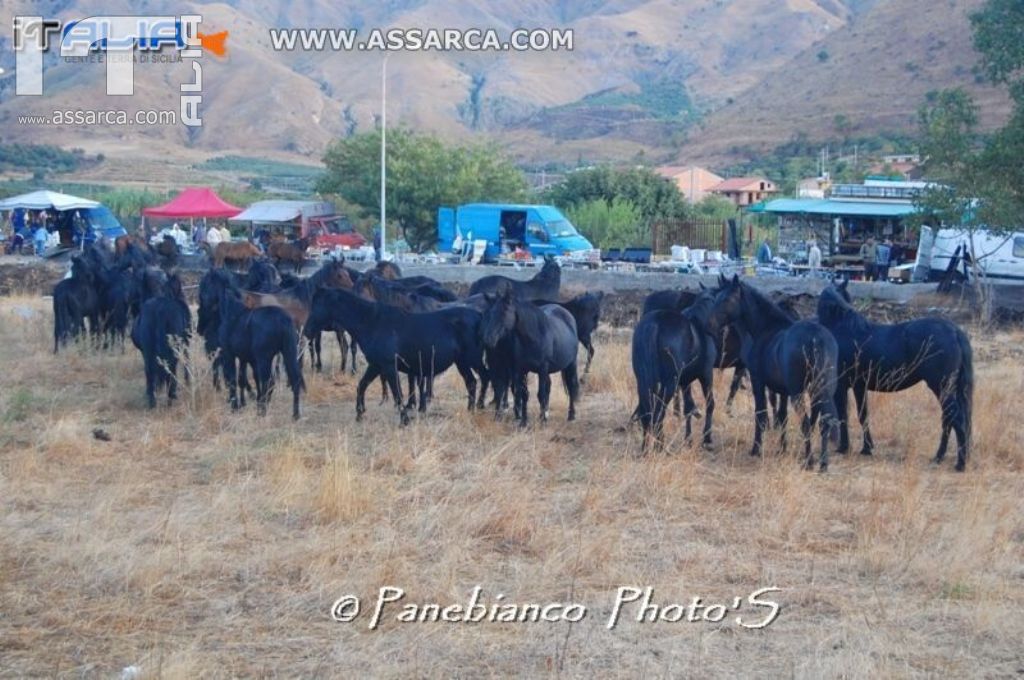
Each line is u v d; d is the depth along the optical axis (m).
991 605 8.84
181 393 17.41
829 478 12.85
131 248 23.92
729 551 10.41
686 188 92.31
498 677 7.78
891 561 9.97
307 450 14.02
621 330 25.91
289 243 35.81
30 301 31.83
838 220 39.44
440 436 14.75
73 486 12.45
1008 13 28.16
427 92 177.12
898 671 7.84
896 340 13.59
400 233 54.56
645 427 13.59
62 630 8.49
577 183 61.88
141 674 7.60
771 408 15.80
